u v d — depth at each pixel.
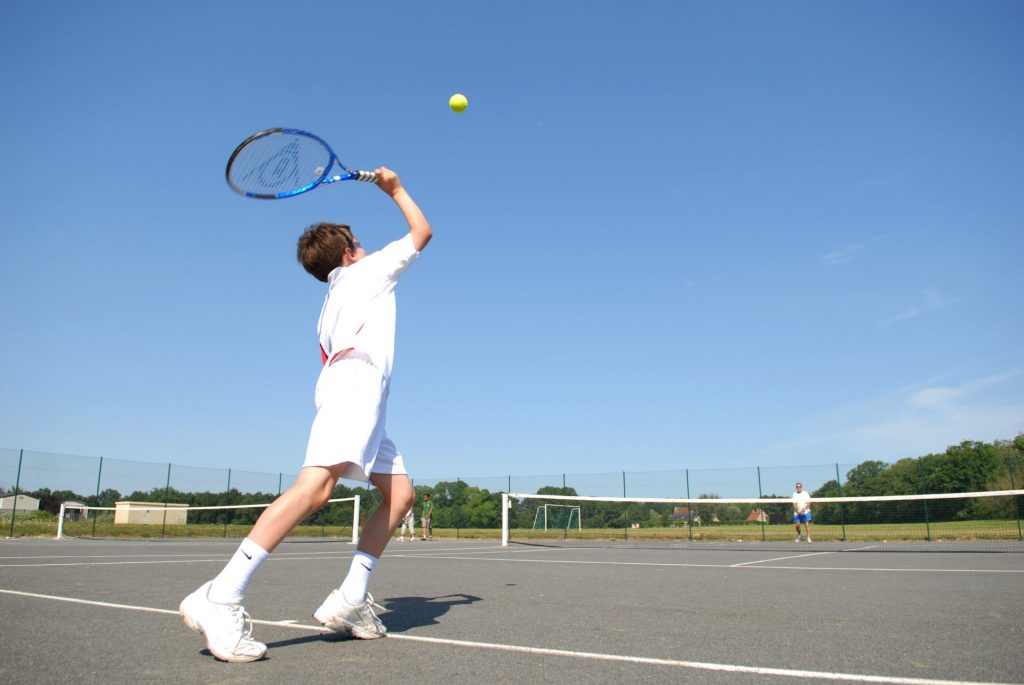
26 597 5.19
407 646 3.34
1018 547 16.53
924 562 10.58
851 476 24.86
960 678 2.76
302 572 8.11
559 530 27.19
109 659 2.98
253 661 2.96
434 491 29.73
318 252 3.60
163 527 26.61
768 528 25.00
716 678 2.74
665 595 5.82
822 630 3.95
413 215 3.70
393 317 3.56
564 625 4.07
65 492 25.55
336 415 3.27
